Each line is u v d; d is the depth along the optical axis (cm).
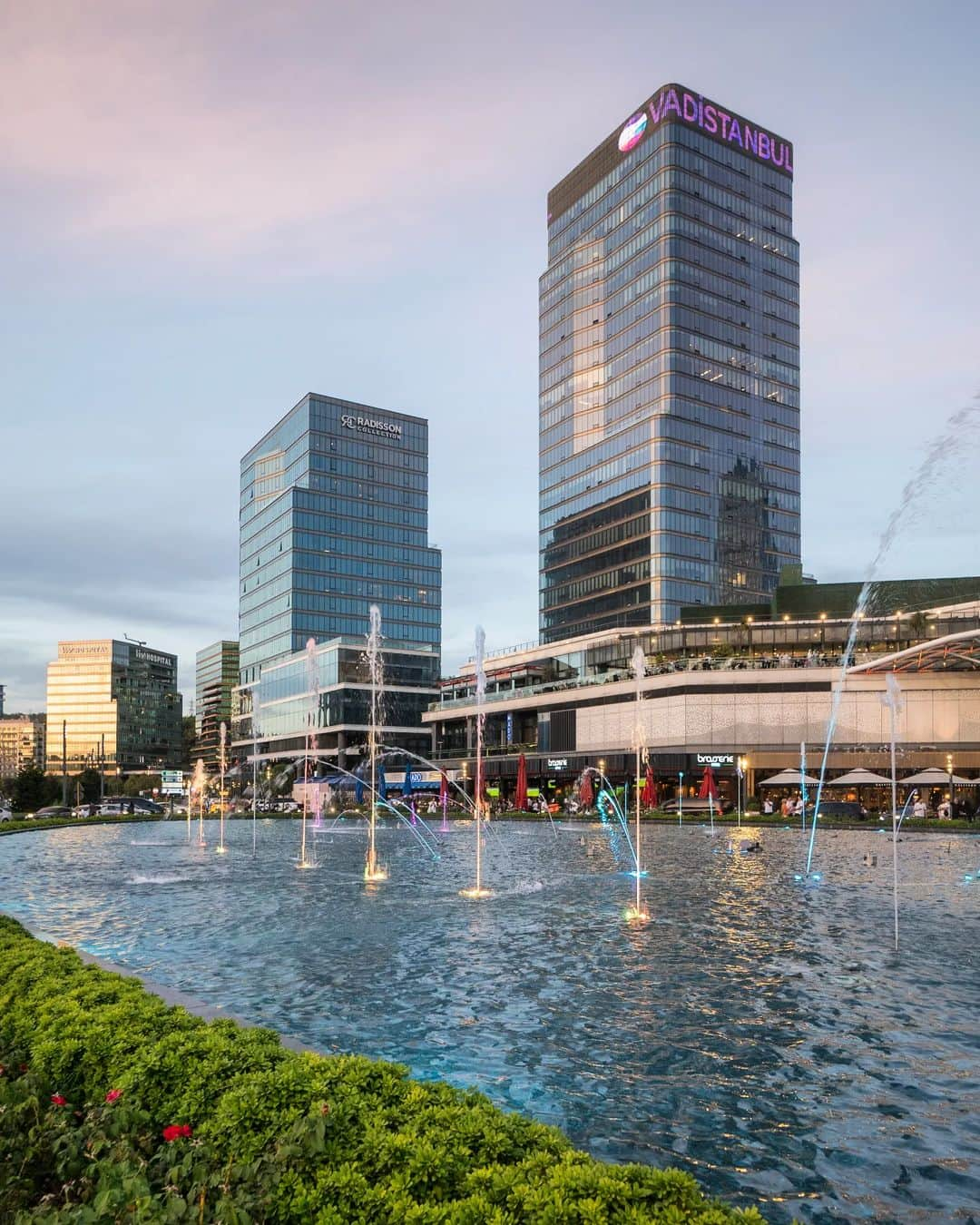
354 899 3194
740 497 18088
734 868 4147
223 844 6606
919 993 1708
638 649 6162
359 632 19925
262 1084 835
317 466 19875
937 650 8412
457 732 15100
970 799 8906
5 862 5094
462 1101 821
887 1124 1074
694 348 17788
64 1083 969
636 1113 1109
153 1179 728
